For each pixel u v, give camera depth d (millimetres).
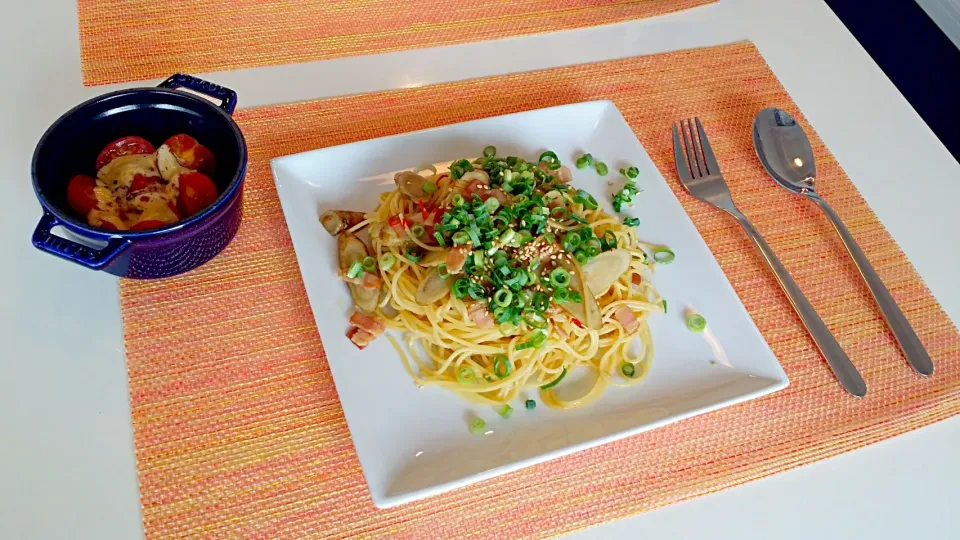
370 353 375
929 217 484
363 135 458
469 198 402
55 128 345
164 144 368
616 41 542
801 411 394
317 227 407
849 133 520
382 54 497
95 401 348
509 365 390
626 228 438
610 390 386
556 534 342
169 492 331
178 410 351
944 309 443
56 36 464
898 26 941
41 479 325
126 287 379
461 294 388
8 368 348
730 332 405
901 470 382
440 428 358
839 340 424
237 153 360
